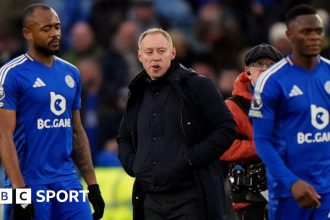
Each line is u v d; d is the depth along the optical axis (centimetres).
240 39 3844
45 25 2236
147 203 2223
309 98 2028
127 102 2259
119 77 3681
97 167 3350
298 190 1969
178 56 3750
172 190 2188
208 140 2164
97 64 3675
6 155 2216
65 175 2280
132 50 3784
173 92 2203
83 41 3809
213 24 3888
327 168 2047
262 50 2250
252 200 2294
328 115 2039
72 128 2331
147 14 3912
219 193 2192
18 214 2220
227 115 2183
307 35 2003
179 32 3912
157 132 2203
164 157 2186
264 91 2027
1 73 2234
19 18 4162
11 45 3912
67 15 4116
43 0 4194
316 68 2047
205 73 3706
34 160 2252
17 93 2238
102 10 4038
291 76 2030
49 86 2258
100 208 2345
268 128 2028
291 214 2061
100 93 3588
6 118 2223
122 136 2300
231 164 2306
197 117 2188
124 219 3041
